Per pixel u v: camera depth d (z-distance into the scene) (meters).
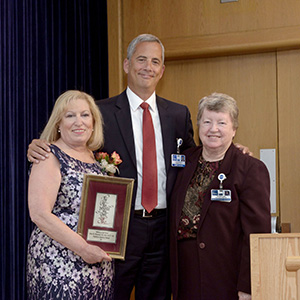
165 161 2.56
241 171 2.21
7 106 2.54
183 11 3.54
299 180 3.37
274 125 3.46
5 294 2.48
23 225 2.65
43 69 2.94
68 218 2.03
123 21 3.67
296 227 3.36
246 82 3.53
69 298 1.95
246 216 2.15
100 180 2.07
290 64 3.43
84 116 2.16
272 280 1.63
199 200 2.26
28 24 2.79
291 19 3.32
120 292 2.47
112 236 2.07
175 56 3.56
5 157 2.51
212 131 2.20
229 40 3.43
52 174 2.01
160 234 2.50
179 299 2.26
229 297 2.16
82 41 3.44
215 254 2.18
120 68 3.65
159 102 2.71
